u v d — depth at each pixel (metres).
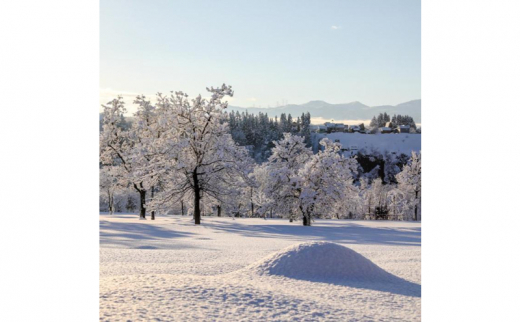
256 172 64.94
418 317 10.36
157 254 20.22
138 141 51.31
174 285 11.92
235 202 47.59
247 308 10.27
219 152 44.34
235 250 22.58
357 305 11.17
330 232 37.19
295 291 12.34
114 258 18.62
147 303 10.34
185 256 19.78
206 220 51.03
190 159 44.91
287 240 29.09
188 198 48.00
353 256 15.43
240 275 14.45
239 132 155.88
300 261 14.95
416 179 69.12
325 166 43.81
